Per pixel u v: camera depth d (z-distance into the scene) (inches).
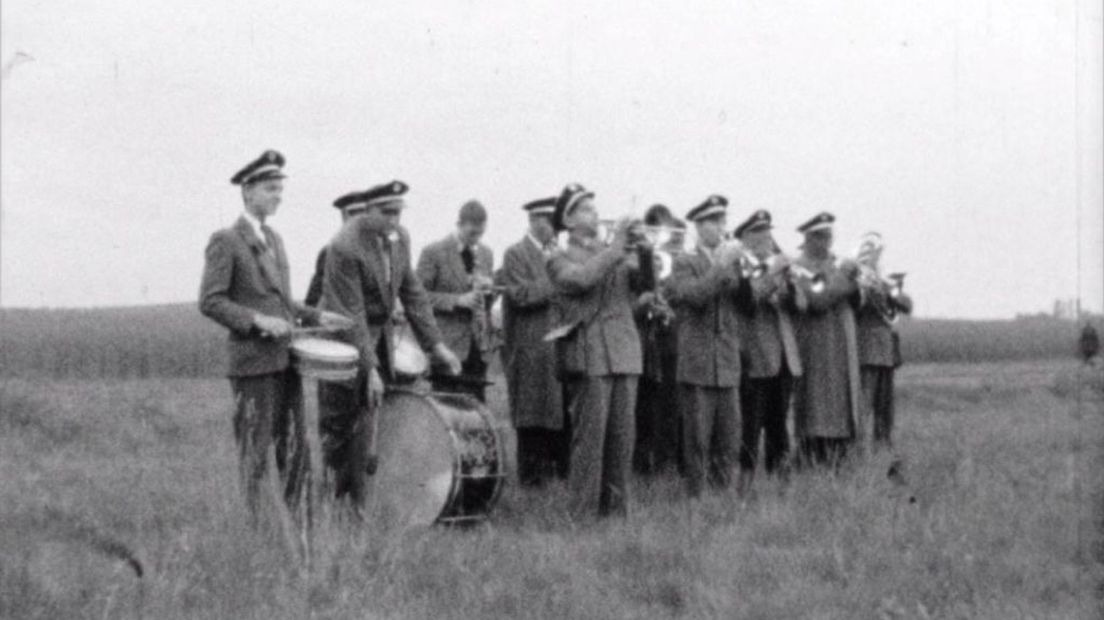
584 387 444.8
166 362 824.9
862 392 591.8
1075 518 385.1
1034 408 715.4
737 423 492.7
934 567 353.4
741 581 346.6
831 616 316.8
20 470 473.4
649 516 430.3
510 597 327.6
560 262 446.0
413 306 442.3
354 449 415.5
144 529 362.6
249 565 320.5
